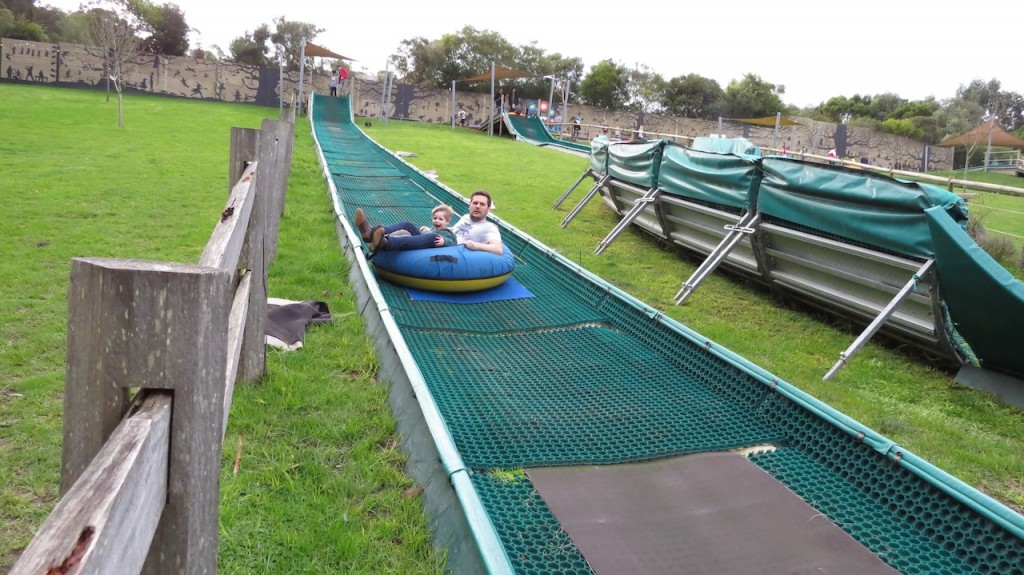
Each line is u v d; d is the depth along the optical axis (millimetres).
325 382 4621
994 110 71688
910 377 5922
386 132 31203
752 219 7602
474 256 7004
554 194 15633
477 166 20469
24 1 58438
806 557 3055
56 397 4109
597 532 3107
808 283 7242
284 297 6332
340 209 9820
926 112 67625
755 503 3473
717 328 6781
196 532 1613
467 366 5105
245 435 3824
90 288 1445
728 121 53625
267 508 3145
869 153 50156
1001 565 3033
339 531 3010
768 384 4555
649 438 4129
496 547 2725
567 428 4180
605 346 5746
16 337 4934
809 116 75375
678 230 9758
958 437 4793
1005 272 5105
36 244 7414
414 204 12016
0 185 10523
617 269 9008
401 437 3928
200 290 1472
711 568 2918
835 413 4074
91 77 39938
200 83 43188
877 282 6309
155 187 11484
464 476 3188
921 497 3449
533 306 6770
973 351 5785
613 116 52062
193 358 1494
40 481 3277
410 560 2910
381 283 7047
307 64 56188
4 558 2752
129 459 1262
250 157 4570
